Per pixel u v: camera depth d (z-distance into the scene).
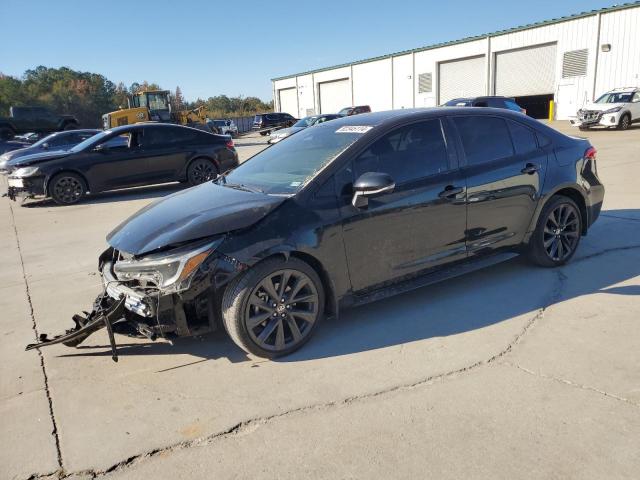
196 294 3.17
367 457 2.47
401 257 3.91
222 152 12.27
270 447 2.60
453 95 36.53
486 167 4.31
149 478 2.44
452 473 2.33
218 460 2.53
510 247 4.56
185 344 3.77
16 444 2.73
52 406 3.07
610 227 6.20
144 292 3.27
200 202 3.81
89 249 6.89
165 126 11.71
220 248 3.21
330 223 3.54
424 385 3.06
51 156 10.77
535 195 4.57
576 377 3.05
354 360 3.40
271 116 37.47
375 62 41.78
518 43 31.61
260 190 3.83
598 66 27.97
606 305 4.01
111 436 2.76
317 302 3.58
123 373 3.41
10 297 5.09
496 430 2.61
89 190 10.98
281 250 3.34
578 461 2.36
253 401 3.00
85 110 64.19
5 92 59.69
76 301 4.88
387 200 3.78
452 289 4.52
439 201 4.00
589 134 19.78
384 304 4.29
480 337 3.62
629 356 3.25
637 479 2.24
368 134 3.89
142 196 11.59
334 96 47.25
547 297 4.23
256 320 3.35
